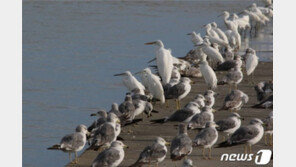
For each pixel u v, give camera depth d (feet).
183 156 49.08
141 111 65.41
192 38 113.60
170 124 65.46
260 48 127.75
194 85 87.61
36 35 146.92
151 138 60.23
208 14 188.34
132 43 137.69
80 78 101.55
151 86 72.13
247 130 52.95
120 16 182.60
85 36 146.41
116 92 92.79
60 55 122.31
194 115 58.95
